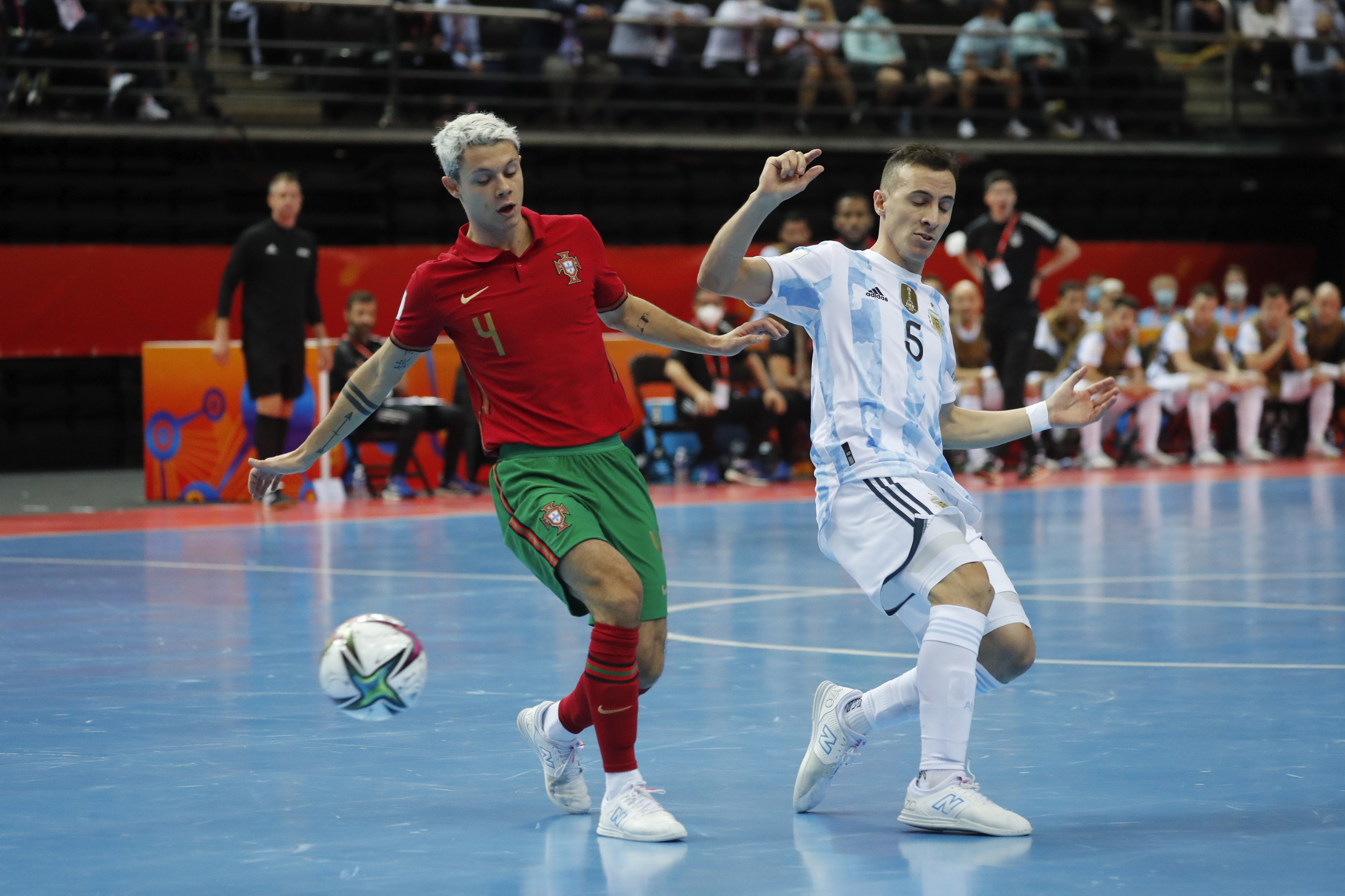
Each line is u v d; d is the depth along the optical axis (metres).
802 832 12.87
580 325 13.91
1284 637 22.75
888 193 14.20
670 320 14.52
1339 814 13.09
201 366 47.31
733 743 16.28
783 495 48.44
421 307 13.86
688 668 20.58
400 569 31.38
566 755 13.63
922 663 12.92
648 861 11.95
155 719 17.58
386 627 13.23
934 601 13.04
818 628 23.91
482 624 24.50
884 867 11.69
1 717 17.67
